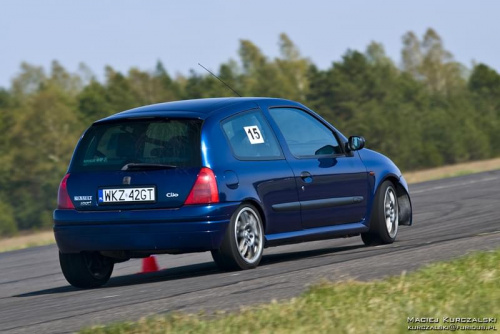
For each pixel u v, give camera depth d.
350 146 27.69
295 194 25.36
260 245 24.19
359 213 27.69
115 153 24.08
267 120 25.66
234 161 23.86
